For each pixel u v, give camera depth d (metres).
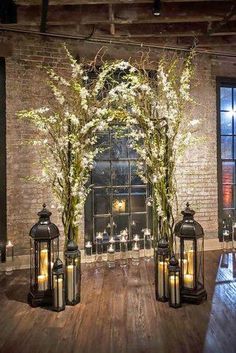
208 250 5.31
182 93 3.61
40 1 3.68
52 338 2.60
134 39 4.78
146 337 2.61
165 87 3.47
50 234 3.22
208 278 3.97
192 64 5.18
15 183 4.39
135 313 3.04
